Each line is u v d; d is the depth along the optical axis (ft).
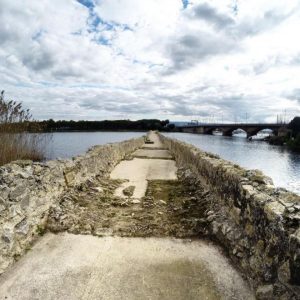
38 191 15.19
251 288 10.65
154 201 21.49
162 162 42.88
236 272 11.80
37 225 14.89
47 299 10.13
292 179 42.80
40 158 31.63
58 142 93.97
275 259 9.19
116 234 15.14
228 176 15.43
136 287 10.85
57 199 17.94
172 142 56.08
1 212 11.82
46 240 14.47
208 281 11.22
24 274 11.58
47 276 11.47
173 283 11.10
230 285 10.94
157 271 11.93
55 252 13.34
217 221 15.02
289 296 8.30
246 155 74.90
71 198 19.48
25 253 13.17
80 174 23.02
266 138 186.80
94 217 17.29
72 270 11.92
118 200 21.25
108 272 11.82
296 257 7.95
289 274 8.32
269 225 9.77
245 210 12.30
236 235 12.80
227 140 174.29
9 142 28.35
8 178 12.66
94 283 11.07
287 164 57.93
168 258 12.96
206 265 12.37
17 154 28.48
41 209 15.46
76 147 72.74
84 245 14.03
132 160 44.93
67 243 14.20
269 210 9.90
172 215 18.10
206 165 21.88
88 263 12.48
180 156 40.42
